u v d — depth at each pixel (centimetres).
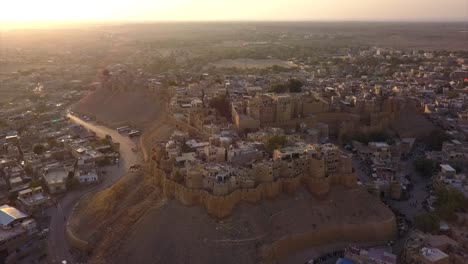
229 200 16312
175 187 17175
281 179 17550
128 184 19475
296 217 16800
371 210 17638
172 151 19438
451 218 17962
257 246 15462
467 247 16062
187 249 15362
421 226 17175
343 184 18400
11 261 16262
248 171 17475
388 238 16988
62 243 17350
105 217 17988
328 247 16412
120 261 15612
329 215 17138
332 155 18475
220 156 19200
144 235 16100
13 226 17512
